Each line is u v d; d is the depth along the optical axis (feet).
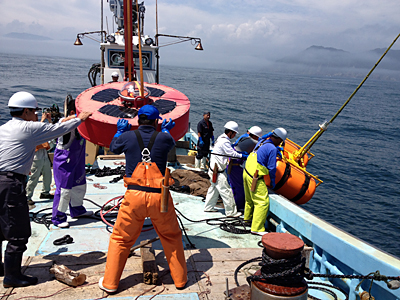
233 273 11.71
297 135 95.09
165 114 16.88
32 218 17.26
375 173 60.85
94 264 11.84
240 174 19.54
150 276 10.66
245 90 289.74
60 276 10.40
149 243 12.32
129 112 16.63
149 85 22.15
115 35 35.55
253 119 120.37
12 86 178.70
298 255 8.67
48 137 10.59
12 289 10.09
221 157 18.83
